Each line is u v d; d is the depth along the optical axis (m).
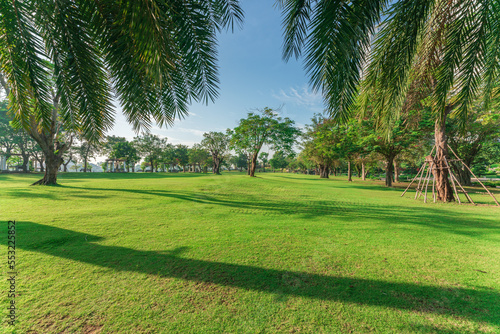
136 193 9.39
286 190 13.30
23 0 3.06
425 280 2.36
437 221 5.41
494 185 19.97
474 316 1.75
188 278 2.34
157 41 2.20
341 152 20.75
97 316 1.71
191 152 57.31
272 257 2.96
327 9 2.55
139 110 4.27
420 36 3.98
